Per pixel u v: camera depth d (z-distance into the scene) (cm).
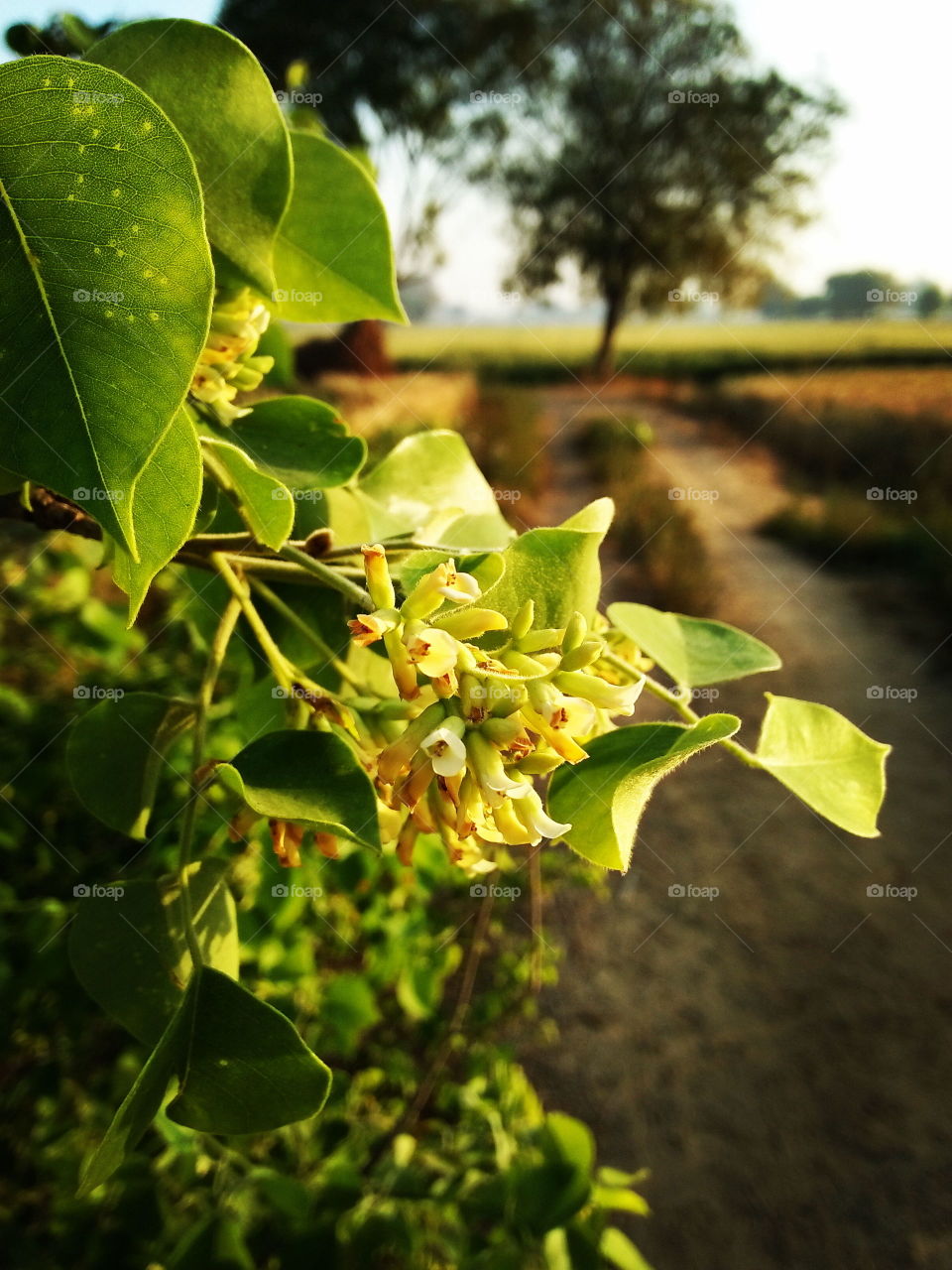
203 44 12
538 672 13
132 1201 25
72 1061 31
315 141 14
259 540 13
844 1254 50
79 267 8
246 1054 12
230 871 14
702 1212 52
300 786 12
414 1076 47
